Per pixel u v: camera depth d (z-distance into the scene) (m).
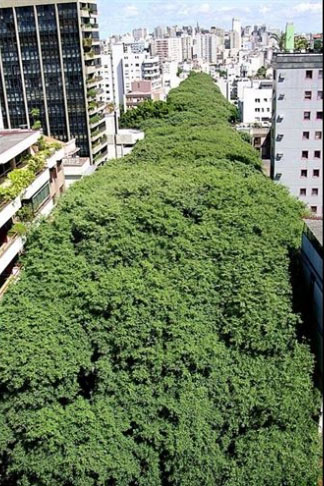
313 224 31.19
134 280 25.72
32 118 79.25
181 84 108.50
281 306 24.59
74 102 77.44
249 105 102.69
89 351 24.44
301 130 56.41
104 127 86.31
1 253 32.44
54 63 75.94
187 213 30.08
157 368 23.44
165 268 26.67
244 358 24.16
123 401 23.28
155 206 29.14
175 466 22.23
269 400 22.75
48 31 74.31
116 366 24.19
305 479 22.31
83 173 55.09
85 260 27.17
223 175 34.66
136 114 96.44
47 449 21.91
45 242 28.27
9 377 22.62
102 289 25.20
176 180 32.38
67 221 29.08
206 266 26.69
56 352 23.45
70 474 21.48
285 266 26.84
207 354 23.88
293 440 22.59
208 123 69.25
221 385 23.34
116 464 21.81
